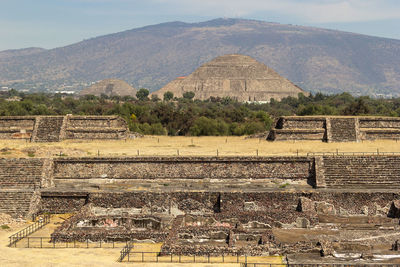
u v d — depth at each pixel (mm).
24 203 64812
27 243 53250
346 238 52719
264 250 49531
